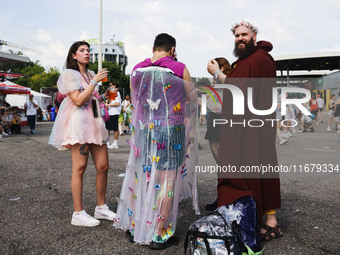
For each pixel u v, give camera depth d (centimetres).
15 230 297
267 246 259
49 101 3225
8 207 364
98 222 310
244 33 268
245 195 241
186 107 281
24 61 1808
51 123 2416
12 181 486
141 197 262
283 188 426
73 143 297
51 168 587
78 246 264
